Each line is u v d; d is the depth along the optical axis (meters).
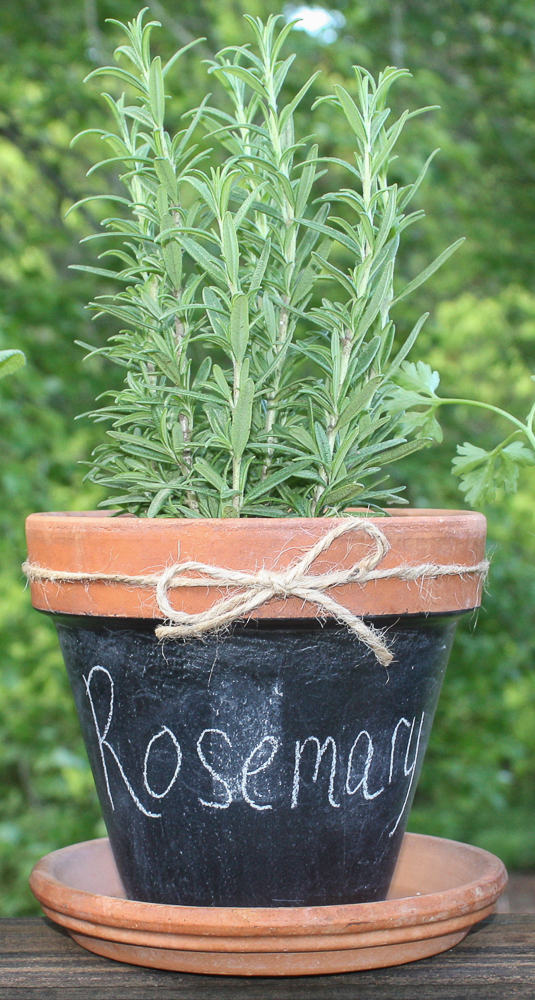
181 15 3.27
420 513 0.79
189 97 3.02
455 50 3.71
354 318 0.65
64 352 2.85
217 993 0.57
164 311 0.70
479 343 4.03
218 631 0.57
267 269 0.71
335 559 0.57
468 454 0.81
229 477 0.70
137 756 0.62
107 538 0.59
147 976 0.60
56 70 3.21
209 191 0.65
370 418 0.69
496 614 2.90
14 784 3.59
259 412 0.70
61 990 0.58
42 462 2.63
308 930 0.54
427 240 3.34
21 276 3.06
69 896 0.60
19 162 3.64
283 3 3.37
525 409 3.63
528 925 0.70
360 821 0.62
